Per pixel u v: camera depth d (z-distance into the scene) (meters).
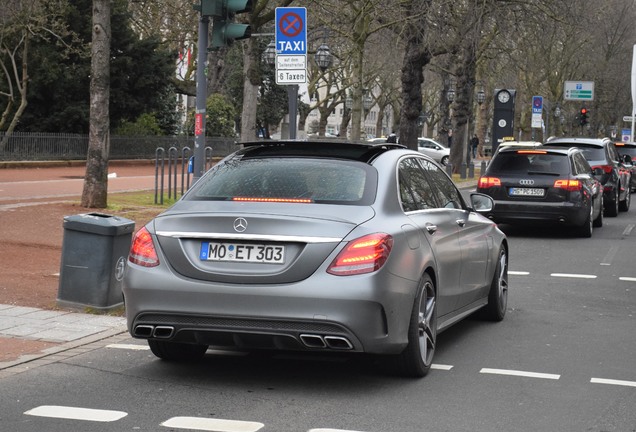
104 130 26.00
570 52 96.38
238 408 8.28
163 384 9.15
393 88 110.56
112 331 11.62
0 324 11.84
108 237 12.76
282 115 89.31
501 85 97.50
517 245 23.45
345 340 8.44
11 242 19.50
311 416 8.05
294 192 9.15
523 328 12.62
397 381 9.41
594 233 26.84
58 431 7.50
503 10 44.12
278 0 33.09
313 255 8.54
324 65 40.41
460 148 59.38
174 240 8.92
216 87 72.06
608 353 11.04
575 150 26.23
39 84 54.72
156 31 67.00
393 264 8.75
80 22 55.94
